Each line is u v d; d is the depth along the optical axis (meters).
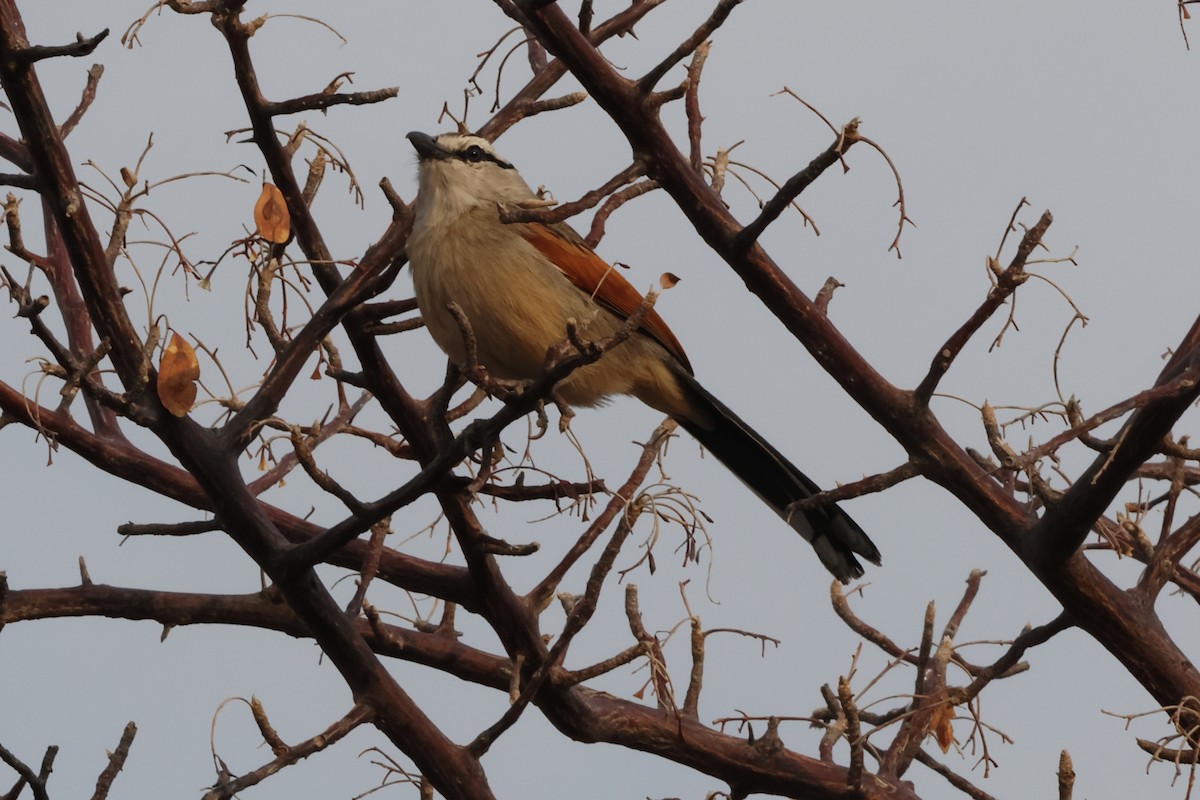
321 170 10.40
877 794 9.54
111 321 8.88
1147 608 9.90
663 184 9.76
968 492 9.74
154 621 10.57
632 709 10.27
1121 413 8.41
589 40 9.65
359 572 11.21
